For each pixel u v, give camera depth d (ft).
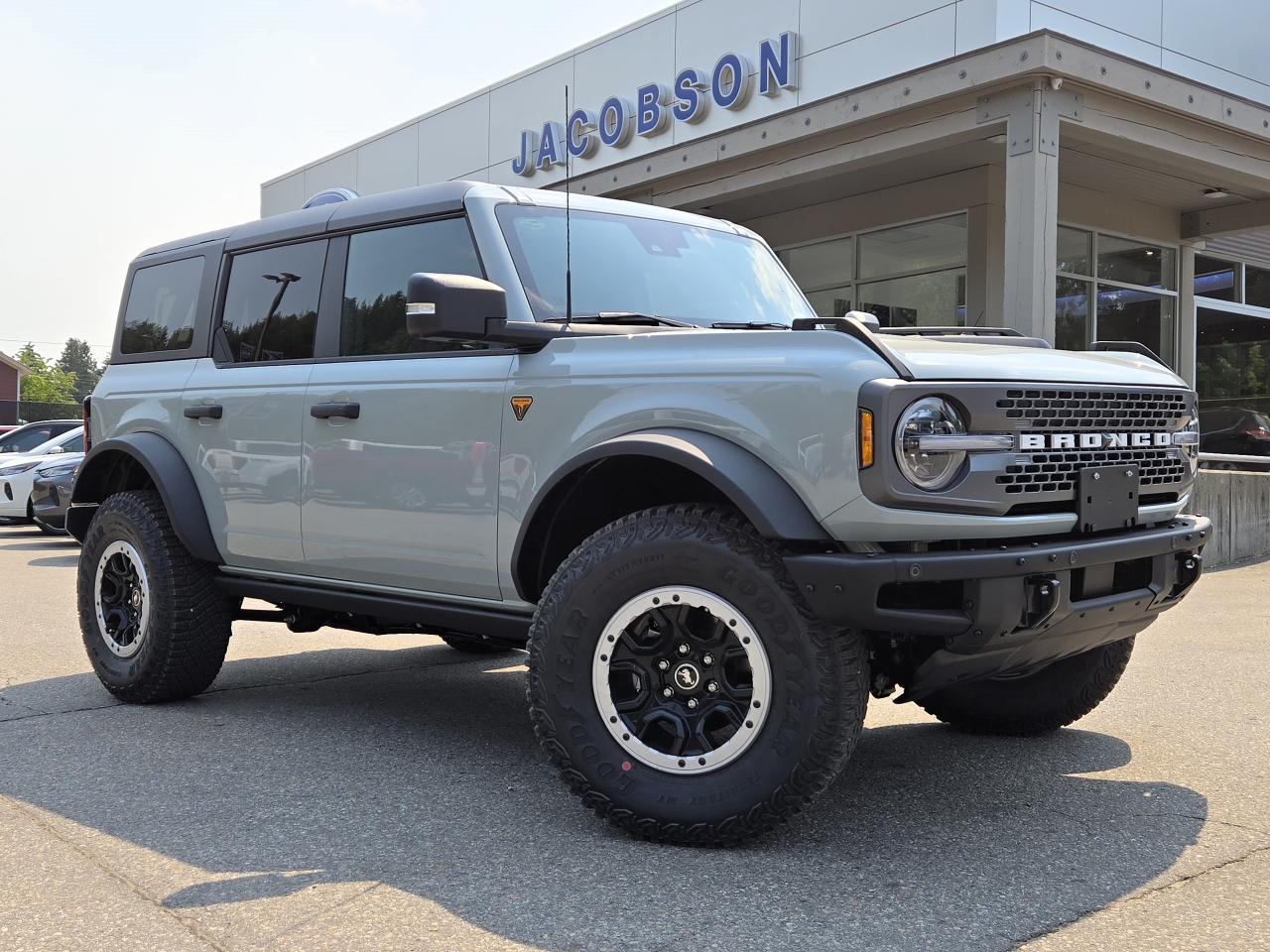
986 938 8.43
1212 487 33.50
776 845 10.52
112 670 16.80
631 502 12.09
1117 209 47.91
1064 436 10.51
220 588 16.33
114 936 8.55
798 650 9.92
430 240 13.75
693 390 10.77
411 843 10.63
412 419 13.12
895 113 34.63
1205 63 45.03
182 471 16.17
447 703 17.01
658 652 10.66
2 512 50.62
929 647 10.58
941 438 9.68
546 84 57.41
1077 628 10.64
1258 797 12.02
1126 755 13.76
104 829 11.05
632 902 9.15
